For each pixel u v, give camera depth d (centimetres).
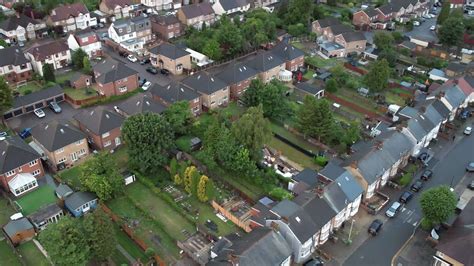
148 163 8419
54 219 7544
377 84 11394
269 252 6400
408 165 9256
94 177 7850
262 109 9575
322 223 7069
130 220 7675
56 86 11125
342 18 17162
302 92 11544
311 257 7125
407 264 7056
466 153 9700
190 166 8362
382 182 8562
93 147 9512
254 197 8269
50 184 8444
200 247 7200
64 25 15088
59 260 6084
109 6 16175
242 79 11438
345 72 12725
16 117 10450
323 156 9288
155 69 12731
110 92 11306
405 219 7950
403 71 12962
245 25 14550
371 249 7331
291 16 15975
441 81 12275
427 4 18162
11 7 16162
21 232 7144
